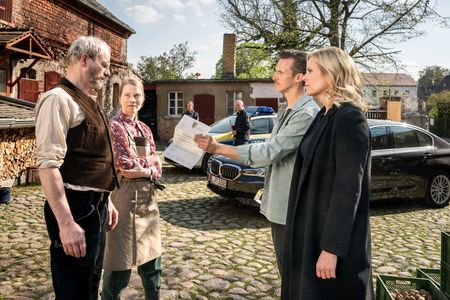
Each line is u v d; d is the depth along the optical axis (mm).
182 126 2811
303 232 2064
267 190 2713
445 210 7543
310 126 2262
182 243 5059
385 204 7965
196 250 4809
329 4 22438
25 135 8898
